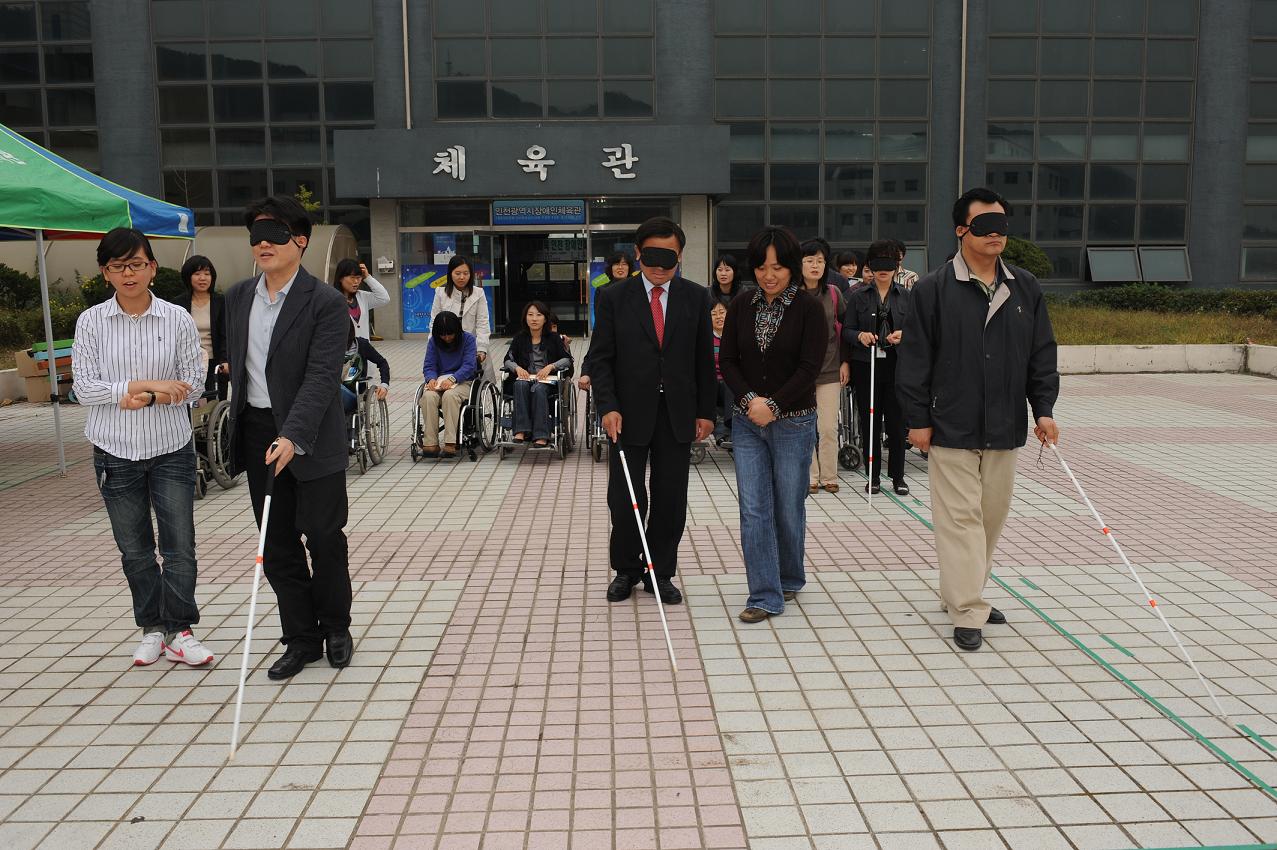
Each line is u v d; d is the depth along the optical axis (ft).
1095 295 70.49
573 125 69.41
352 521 22.41
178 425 13.84
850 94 72.69
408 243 70.59
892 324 24.21
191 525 14.16
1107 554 19.25
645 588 17.07
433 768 11.18
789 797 10.52
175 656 14.17
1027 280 14.51
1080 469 27.40
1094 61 73.05
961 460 14.44
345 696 13.07
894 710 12.52
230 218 72.02
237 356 13.26
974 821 10.04
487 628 15.53
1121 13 72.84
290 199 13.14
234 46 70.79
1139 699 12.78
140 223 27.12
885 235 73.72
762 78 72.28
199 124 71.41
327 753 11.55
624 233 70.54
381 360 29.04
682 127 67.36
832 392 24.40
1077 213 74.23
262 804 10.46
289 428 12.60
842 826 9.97
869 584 17.56
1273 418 36.29
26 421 37.60
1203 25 73.10
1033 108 73.10
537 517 22.66
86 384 13.37
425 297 70.79
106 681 13.61
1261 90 73.92
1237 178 74.08
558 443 29.50
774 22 71.92
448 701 12.90
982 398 14.33
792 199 73.26
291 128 71.46
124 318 13.57
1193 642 14.66
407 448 31.65
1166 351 50.31
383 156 67.05
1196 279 74.95
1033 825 9.96
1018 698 12.84
